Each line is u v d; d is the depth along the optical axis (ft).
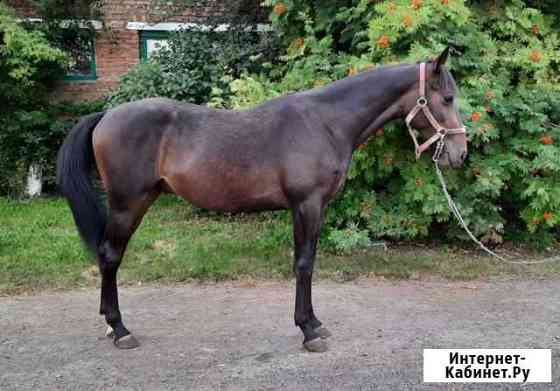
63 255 17.38
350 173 17.42
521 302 14.23
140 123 10.58
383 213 18.17
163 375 10.03
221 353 11.02
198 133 10.64
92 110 28.43
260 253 18.21
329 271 16.63
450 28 16.87
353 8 17.88
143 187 10.72
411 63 11.30
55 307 13.69
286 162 10.51
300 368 10.32
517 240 20.47
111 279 11.16
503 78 18.07
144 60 27.63
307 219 10.66
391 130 16.61
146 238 19.77
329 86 11.23
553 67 19.36
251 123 10.77
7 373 10.12
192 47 26.76
